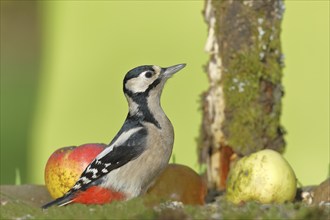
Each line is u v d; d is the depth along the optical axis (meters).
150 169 11.18
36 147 24.98
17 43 32.09
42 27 32.25
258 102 12.62
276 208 10.02
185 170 11.53
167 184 11.43
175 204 10.28
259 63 12.59
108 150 11.12
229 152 12.84
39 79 29.83
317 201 11.36
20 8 33.00
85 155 11.45
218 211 9.96
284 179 11.16
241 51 12.60
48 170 11.61
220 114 12.79
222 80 12.73
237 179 11.27
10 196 12.16
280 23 12.70
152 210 9.87
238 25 12.60
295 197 11.93
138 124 11.26
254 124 12.62
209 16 12.84
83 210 10.18
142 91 11.36
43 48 30.78
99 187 11.09
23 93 28.62
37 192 12.57
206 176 12.96
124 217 9.85
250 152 12.64
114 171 11.10
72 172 11.41
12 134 25.84
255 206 10.08
